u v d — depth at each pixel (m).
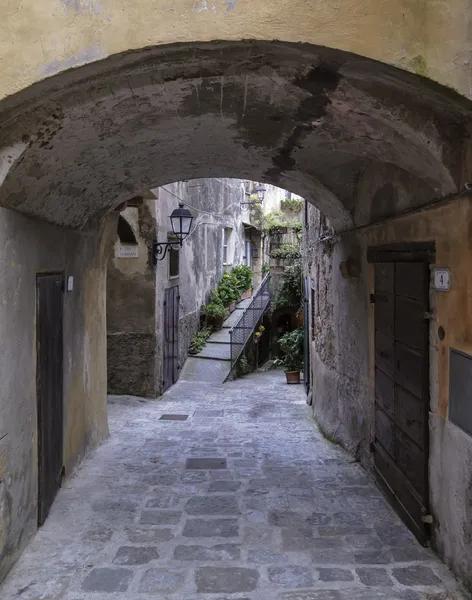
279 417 7.95
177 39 2.38
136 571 3.12
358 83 2.69
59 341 4.28
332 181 5.02
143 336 9.19
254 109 3.21
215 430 6.91
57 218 4.11
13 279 3.09
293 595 2.87
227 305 16.64
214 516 3.95
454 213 2.97
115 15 2.40
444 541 3.19
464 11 2.42
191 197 12.93
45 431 3.79
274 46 2.43
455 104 2.56
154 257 9.02
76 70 2.45
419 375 3.48
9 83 2.45
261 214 22.67
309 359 9.05
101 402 6.21
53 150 3.10
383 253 4.30
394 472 4.06
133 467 5.16
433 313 3.30
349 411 5.69
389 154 3.29
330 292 6.66
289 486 4.63
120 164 4.10
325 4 2.38
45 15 2.43
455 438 2.99
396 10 2.41
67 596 2.85
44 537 3.55
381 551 3.39
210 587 2.95
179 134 3.72
